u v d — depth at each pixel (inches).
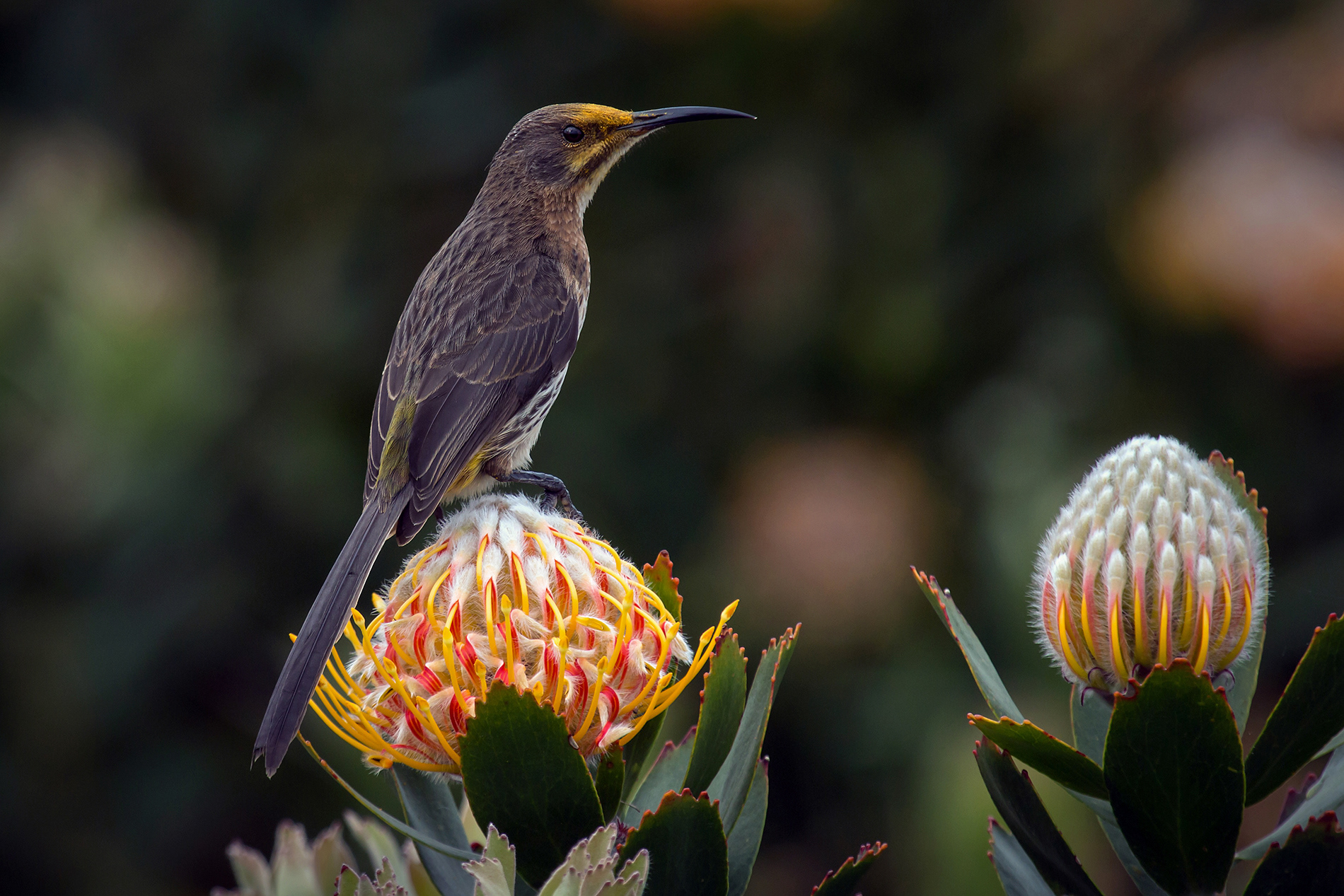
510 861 131.4
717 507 358.3
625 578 155.4
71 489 359.9
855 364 354.3
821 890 146.2
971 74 354.3
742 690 149.9
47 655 372.5
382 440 286.0
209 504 361.4
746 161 366.6
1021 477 344.2
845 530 337.7
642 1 354.3
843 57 360.8
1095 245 344.8
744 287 366.9
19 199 358.3
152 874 382.9
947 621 158.9
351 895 142.2
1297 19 337.4
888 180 354.6
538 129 334.0
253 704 379.9
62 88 408.2
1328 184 318.0
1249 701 161.2
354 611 159.8
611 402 367.9
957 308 350.6
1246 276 316.5
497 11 382.9
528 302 306.3
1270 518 339.6
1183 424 340.8
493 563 152.2
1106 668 154.1
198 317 361.1
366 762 162.9
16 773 377.7
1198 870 144.8
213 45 385.7
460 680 149.4
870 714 338.6
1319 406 339.9
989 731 146.3
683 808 137.6
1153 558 150.5
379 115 379.6
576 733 149.2
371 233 381.1
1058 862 151.2
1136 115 344.8
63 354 348.8
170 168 394.0
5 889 377.4
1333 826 138.1
